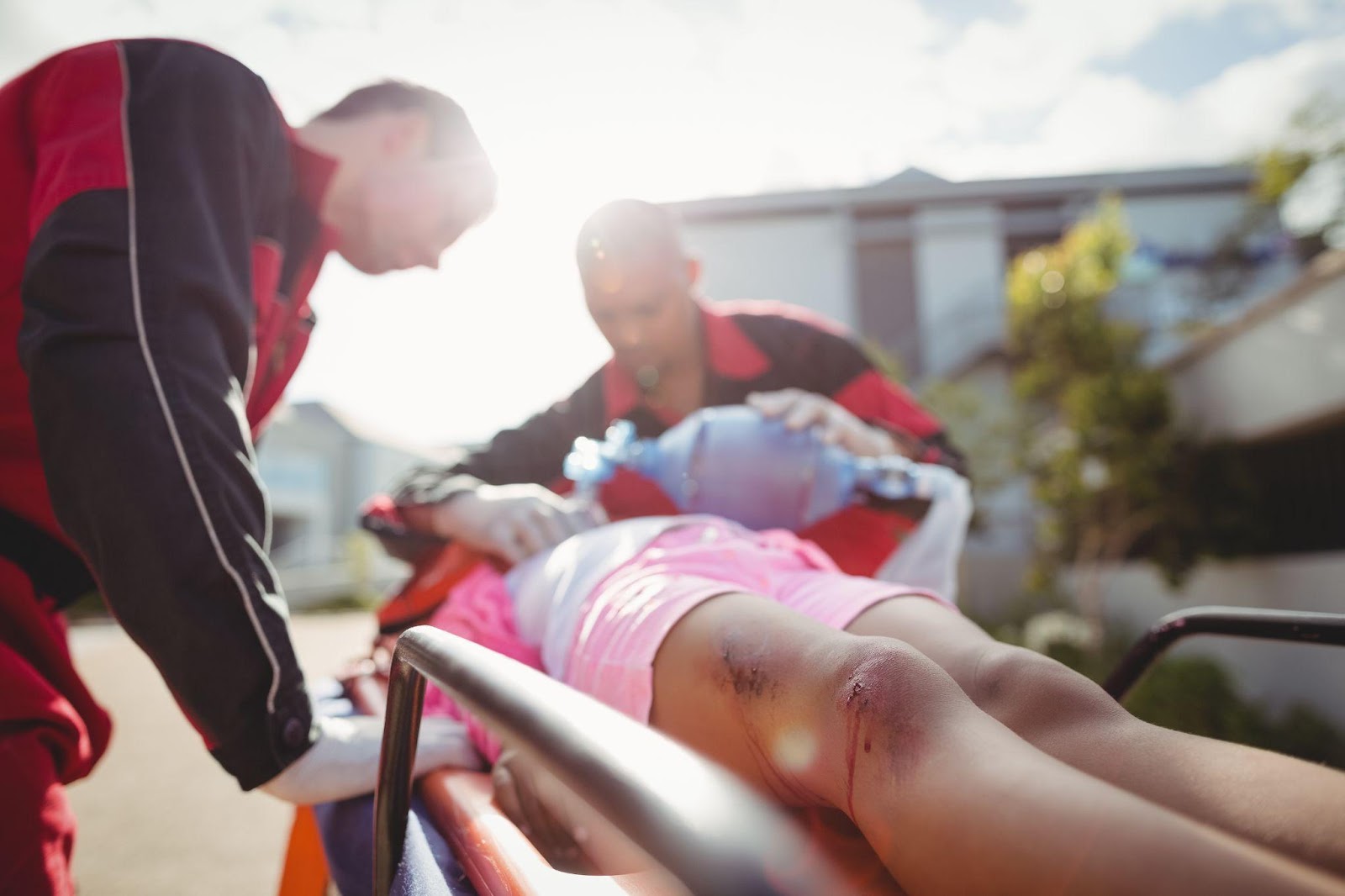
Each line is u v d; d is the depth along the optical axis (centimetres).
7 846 85
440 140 155
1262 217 1338
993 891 46
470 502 148
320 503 2691
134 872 327
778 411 159
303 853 153
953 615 93
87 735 104
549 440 197
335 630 1217
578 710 43
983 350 1342
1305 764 53
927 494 165
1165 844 40
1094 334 906
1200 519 795
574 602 113
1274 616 102
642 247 168
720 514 157
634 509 170
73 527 82
